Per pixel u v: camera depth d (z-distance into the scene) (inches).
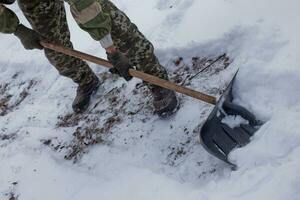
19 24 71.2
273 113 59.9
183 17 82.3
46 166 77.9
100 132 78.2
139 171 66.9
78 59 79.1
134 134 74.1
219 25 75.2
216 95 69.9
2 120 93.1
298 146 54.7
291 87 60.4
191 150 66.3
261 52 66.2
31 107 91.8
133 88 80.9
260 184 53.8
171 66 78.9
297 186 51.0
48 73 96.1
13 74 101.9
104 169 71.4
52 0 71.8
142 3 92.1
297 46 63.4
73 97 88.2
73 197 69.7
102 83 85.4
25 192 76.1
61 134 82.7
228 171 59.5
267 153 56.1
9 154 84.5
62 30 75.6
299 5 67.7
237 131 61.0
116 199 65.0
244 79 64.3
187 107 71.5
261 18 70.1
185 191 60.4
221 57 73.4
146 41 68.5
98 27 58.6
